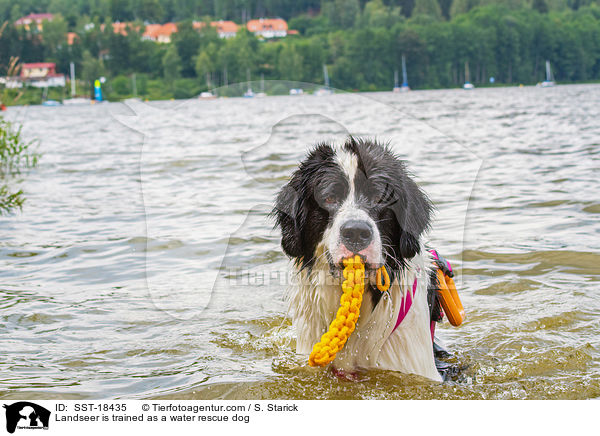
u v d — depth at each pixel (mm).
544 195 8133
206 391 3350
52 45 95312
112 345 4094
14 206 8766
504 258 5727
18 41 93125
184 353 3955
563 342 4051
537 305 4719
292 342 4043
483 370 3693
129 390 3393
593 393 3326
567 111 27266
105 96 74188
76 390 3385
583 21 105188
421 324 3555
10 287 5336
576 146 13578
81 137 22078
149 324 4453
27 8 154000
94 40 94438
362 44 78250
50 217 8062
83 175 11828
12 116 20422
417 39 83562
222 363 3785
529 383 3457
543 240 6203
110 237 6941
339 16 113062
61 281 5492
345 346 3578
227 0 131500
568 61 99312
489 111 27453
